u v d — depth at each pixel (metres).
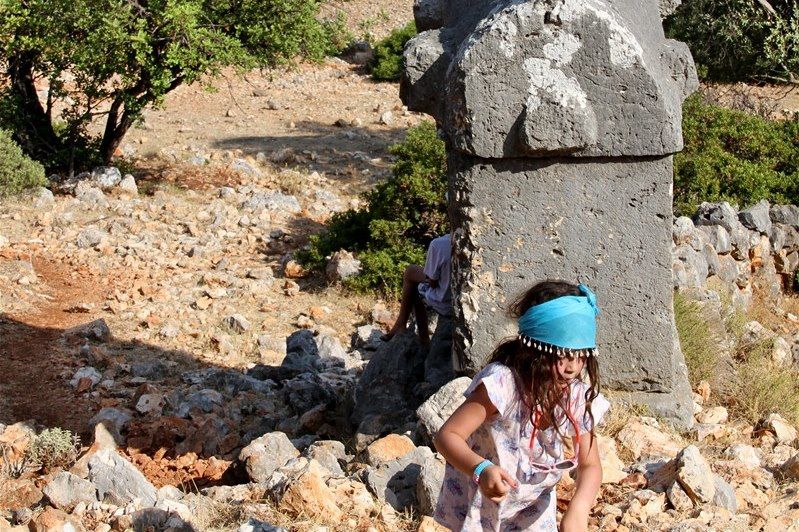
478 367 3.96
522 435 2.42
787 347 5.88
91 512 3.41
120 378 5.74
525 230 3.90
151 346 6.34
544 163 3.86
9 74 10.23
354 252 8.20
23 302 6.88
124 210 9.23
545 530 2.53
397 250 7.94
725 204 7.49
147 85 9.99
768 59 13.15
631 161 3.87
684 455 3.49
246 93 15.21
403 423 4.19
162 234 8.80
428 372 4.34
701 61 13.76
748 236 7.54
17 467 4.25
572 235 3.91
